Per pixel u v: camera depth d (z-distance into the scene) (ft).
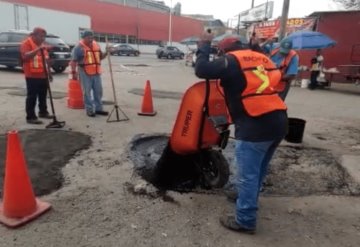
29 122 21.31
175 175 13.78
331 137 21.74
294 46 42.70
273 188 13.74
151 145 18.12
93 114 23.58
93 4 169.68
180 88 42.34
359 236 10.68
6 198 10.52
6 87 35.58
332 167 16.20
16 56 48.98
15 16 68.08
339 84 55.36
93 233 10.17
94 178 13.79
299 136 19.47
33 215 10.71
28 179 10.70
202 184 13.60
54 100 29.17
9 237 9.86
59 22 77.36
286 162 16.58
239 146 10.00
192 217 11.22
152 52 190.19
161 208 11.70
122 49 137.08
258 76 9.61
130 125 21.84
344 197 13.24
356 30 50.06
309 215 11.78
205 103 11.79
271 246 9.96
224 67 9.43
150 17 200.44
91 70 22.90
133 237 10.06
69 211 11.28
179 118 12.44
